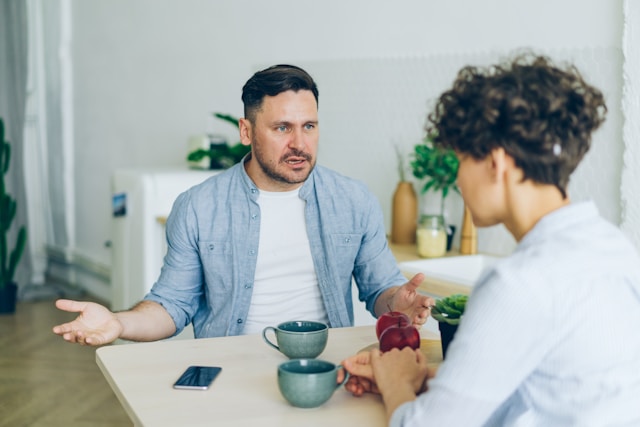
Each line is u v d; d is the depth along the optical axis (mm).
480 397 1137
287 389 1389
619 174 2562
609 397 1129
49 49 6539
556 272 1131
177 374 1576
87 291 6227
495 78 1202
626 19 2441
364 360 1482
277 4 4176
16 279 5938
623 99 2477
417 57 3320
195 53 4875
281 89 1991
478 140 1199
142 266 3992
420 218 3039
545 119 1164
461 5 3090
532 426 1172
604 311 1133
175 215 2143
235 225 2117
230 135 4609
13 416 3572
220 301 2141
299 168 2039
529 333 1123
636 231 2479
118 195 4191
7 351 4582
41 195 6754
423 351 1710
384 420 1356
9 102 5781
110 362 1647
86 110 6195
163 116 5238
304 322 1708
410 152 3393
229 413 1372
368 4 3570
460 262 3012
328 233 2154
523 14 2848
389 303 2092
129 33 5570
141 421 1330
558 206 1223
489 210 1249
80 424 3484
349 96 3732
